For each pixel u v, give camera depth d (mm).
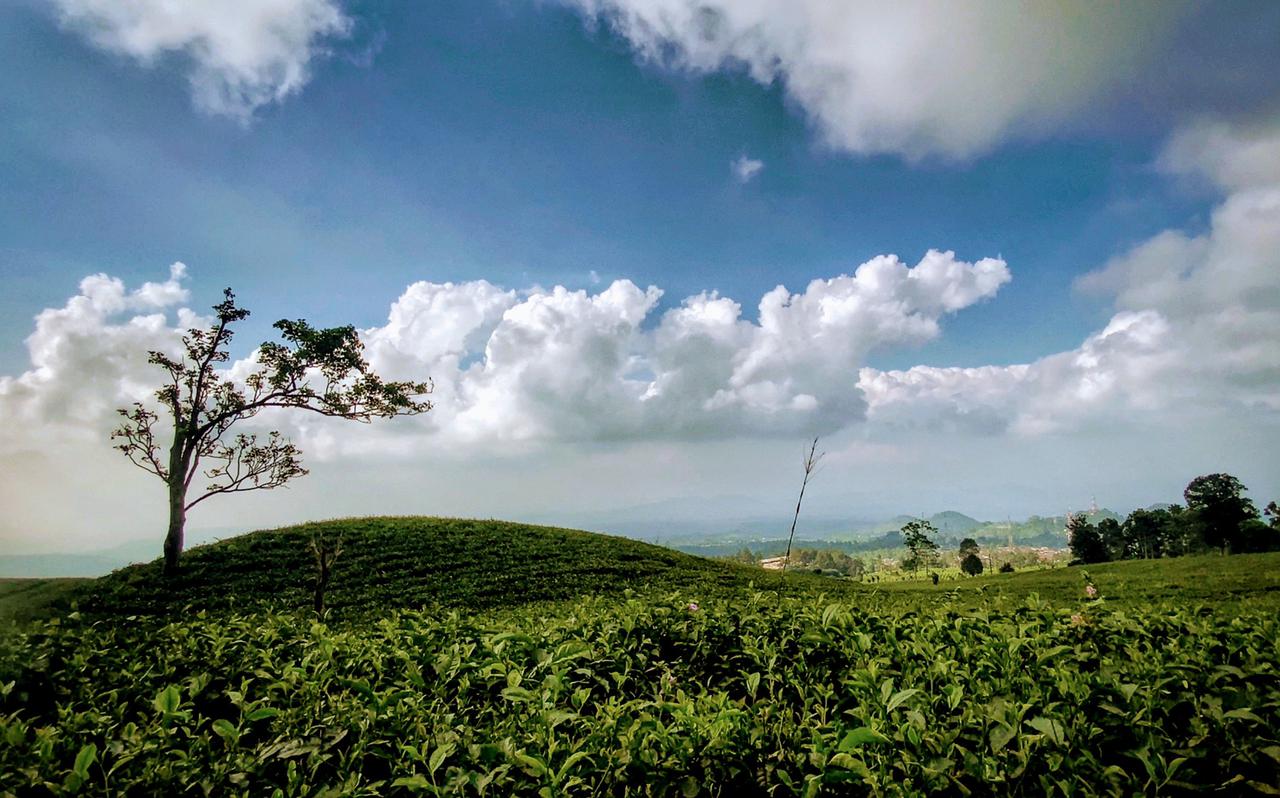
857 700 6664
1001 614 9609
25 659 7648
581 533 48781
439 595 30781
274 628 9977
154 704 5891
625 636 9031
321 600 17672
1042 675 6523
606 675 7883
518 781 4852
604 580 35469
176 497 33062
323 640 8367
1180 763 4793
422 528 43625
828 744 5312
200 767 5086
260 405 36594
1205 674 6141
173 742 5516
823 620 8992
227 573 32562
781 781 5004
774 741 5473
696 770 5078
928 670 6797
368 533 41062
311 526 42219
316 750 5230
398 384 39219
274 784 5191
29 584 26719
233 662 8180
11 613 20062
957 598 19797
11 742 5230
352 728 5840
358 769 5262
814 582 40406
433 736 5500
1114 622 8352
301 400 37594
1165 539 105938
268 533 39688
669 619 9680
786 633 8750
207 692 7289
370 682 7477
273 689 6914
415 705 6199
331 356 36875
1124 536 112688
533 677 7098
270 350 36219
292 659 8320
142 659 8609
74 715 6145
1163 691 5715
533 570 36281
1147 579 32031
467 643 8344
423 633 8758
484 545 40938
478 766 4961
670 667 8250
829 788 4828
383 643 8812
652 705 5980
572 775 4855
